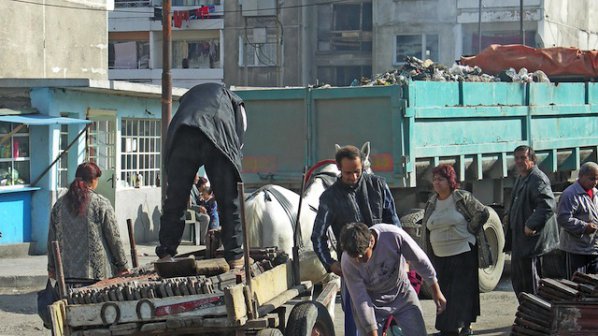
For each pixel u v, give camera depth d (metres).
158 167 24.50
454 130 14.62
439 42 56.72
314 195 11.70
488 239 14.24
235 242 8.48
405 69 16.89
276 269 8.21
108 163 22.30
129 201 22.77
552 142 17.06
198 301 7.04
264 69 60.62
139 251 20.84
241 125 8.95
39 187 19.89
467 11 55.91
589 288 8.27
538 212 11.05
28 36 25.91
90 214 9.11
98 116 21.50
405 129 13.59
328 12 60.53
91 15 28.19
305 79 60.25
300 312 8.05
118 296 7.14
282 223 11.10
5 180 19.34
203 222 22.94
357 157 8.62
